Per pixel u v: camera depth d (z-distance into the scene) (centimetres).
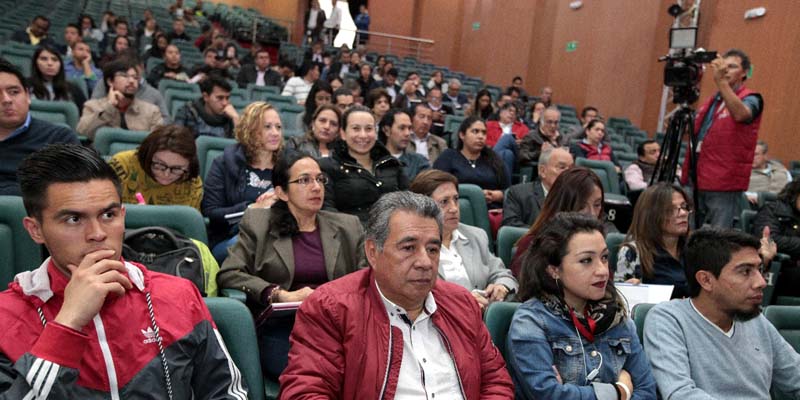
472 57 1467
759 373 209
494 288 258
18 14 1131
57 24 1119
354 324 169
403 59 1418
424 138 544
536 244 205
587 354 192
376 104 541
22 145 279
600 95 1049
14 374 127
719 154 410
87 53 666
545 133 599
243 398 151
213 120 452
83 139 397
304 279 241
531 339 189
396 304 175
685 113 426
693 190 414
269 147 331
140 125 440
